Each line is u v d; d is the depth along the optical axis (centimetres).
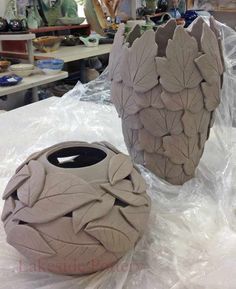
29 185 38
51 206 36
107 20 213
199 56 46
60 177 38
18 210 38
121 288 39
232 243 45
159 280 40
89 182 38
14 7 170
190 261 42
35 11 181
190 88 48
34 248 37
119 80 51
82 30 211
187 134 51
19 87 138
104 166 41
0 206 51
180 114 49
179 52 46
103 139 73
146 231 46
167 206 51
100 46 197
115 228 37
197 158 56
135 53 47
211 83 49
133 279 40
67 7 199
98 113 85
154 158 54
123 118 54
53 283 40
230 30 64
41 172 39
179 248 44
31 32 169
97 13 207
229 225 49
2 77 142
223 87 58
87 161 45
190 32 50
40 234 36
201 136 54
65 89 175
